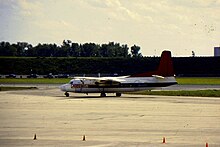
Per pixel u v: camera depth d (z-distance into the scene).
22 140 126.50
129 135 136.38
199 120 174.75
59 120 173.25
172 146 117.62
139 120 174.25
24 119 176.38
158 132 142.75
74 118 180.25
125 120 174.38
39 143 121.62
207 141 125.75
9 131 143.88
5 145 118.38
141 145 119.19
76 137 132.12
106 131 144.38
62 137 132.00
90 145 119.00
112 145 119.06
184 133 140.88
